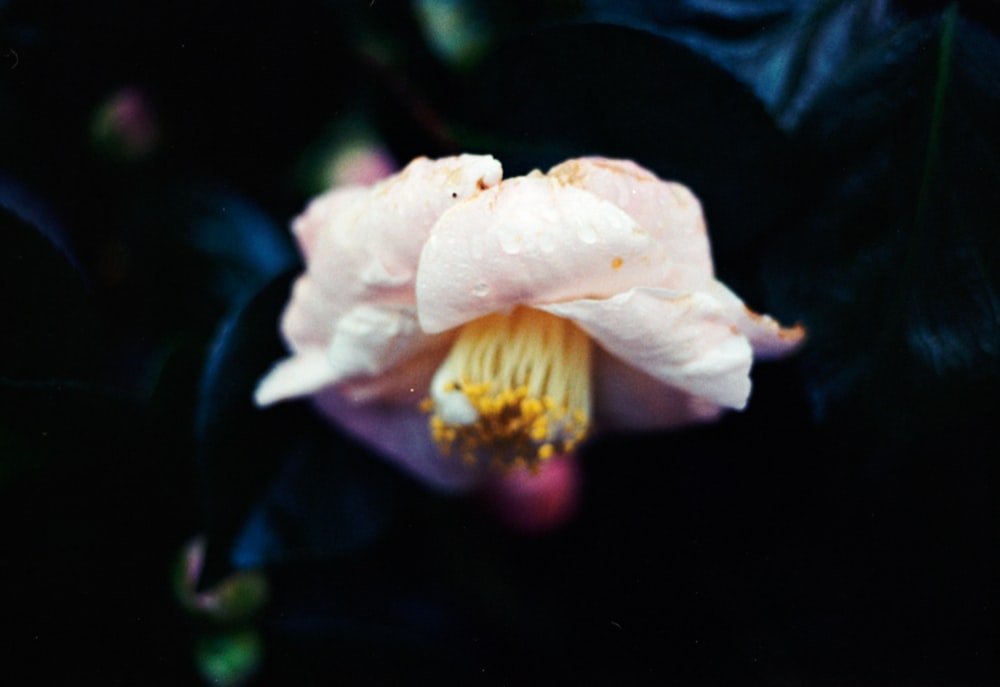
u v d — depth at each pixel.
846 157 0.21
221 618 0.23
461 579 0.23
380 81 0.23
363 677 0.23
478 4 0.22
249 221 0.24
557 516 0.23
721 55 0.22
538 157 0.22
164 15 0.23
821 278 0.21
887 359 0.21
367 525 0.22
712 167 0.21
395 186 0.19
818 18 0.22
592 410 0.22
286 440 0.22
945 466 0.21
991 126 0.21
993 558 0.21
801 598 0.22
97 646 0.23
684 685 0.22
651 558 0.22
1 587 0.22
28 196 0.24
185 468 0.23
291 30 0.23
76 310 0.23
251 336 0.22
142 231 0.24
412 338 0.20
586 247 0.18
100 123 0.23
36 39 0.23
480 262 0.18
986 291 0.21
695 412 0.21
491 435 0.21
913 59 0.21
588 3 0.22
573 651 0.23
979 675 0.21
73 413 0.23
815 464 0.22
